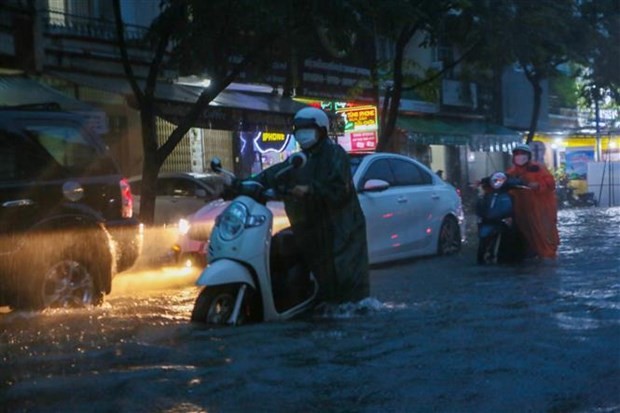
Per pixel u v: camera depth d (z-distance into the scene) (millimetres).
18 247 7988
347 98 26031
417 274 11141
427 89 25500
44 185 8281
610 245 14445
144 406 4773
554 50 23422
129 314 8031
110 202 8852
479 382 5199
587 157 44906
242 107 20922
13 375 5516
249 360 5832
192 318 7238
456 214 14062
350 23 15234
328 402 4844
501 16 20844
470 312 7668
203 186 17375
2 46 16906
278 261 7539
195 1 14656
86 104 16844
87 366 5730
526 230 12180
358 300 7660
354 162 12328
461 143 32531
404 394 4980
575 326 6824
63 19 19422
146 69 20688
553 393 4965
